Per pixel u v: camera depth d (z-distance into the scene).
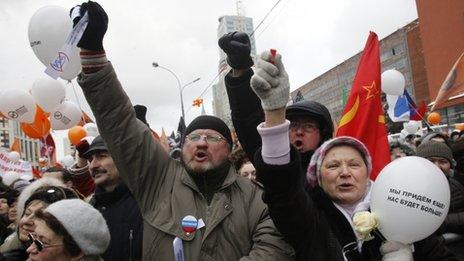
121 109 2.30
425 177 1.91
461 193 3.70
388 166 2.02
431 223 1.91
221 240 2.21
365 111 3.18
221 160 2.41
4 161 7.92
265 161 1.78
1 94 6.41
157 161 2.43
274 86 1.70
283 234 1.88
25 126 7.37
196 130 2.43
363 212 1.94
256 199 2.37
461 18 31.31
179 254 2.14
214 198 2.31
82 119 8.01
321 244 1.93
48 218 1.94
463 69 6.84
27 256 2.85
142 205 2.36
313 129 2.61
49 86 5.79
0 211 4.35
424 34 34.81
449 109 30.89
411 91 53.72
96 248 2.03
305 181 2.34
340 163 2.07
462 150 4.71
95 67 2.23
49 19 4.19
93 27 2.14
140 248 2.73
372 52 3.29
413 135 9.45
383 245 1.97
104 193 3.07
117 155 2.32
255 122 2.35
